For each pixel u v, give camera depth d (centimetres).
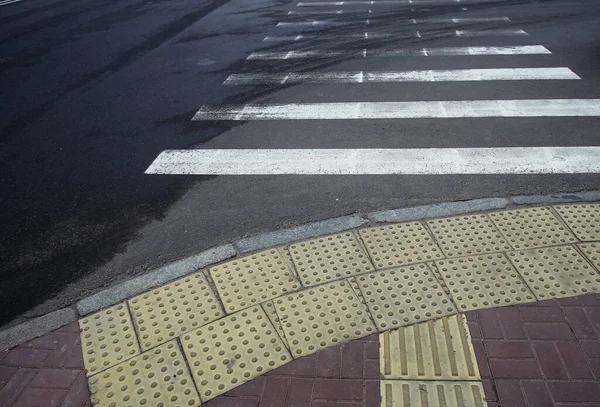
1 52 1062
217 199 521
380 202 497
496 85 746
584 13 1108
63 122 720
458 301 368
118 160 609
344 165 564
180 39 1078
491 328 344
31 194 552
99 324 373
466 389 304
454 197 496
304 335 348
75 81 873
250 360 333
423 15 1168
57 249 466
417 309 363
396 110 683
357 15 1197
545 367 314
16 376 335
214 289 397
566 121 629
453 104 691
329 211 488
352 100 724
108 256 452
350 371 320
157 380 324
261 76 841
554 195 486
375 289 384
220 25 1173
